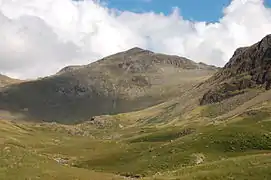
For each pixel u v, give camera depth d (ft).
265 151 334.85
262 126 389.80
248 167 226.99
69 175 230.07
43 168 237.86
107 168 359.25
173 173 245.24
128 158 385.50
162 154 358.64
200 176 218.38
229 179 211.82
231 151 341.00
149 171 321.52
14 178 211.82
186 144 364.99
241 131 375.86
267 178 209.36
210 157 330.75
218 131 383.24
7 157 244.63
